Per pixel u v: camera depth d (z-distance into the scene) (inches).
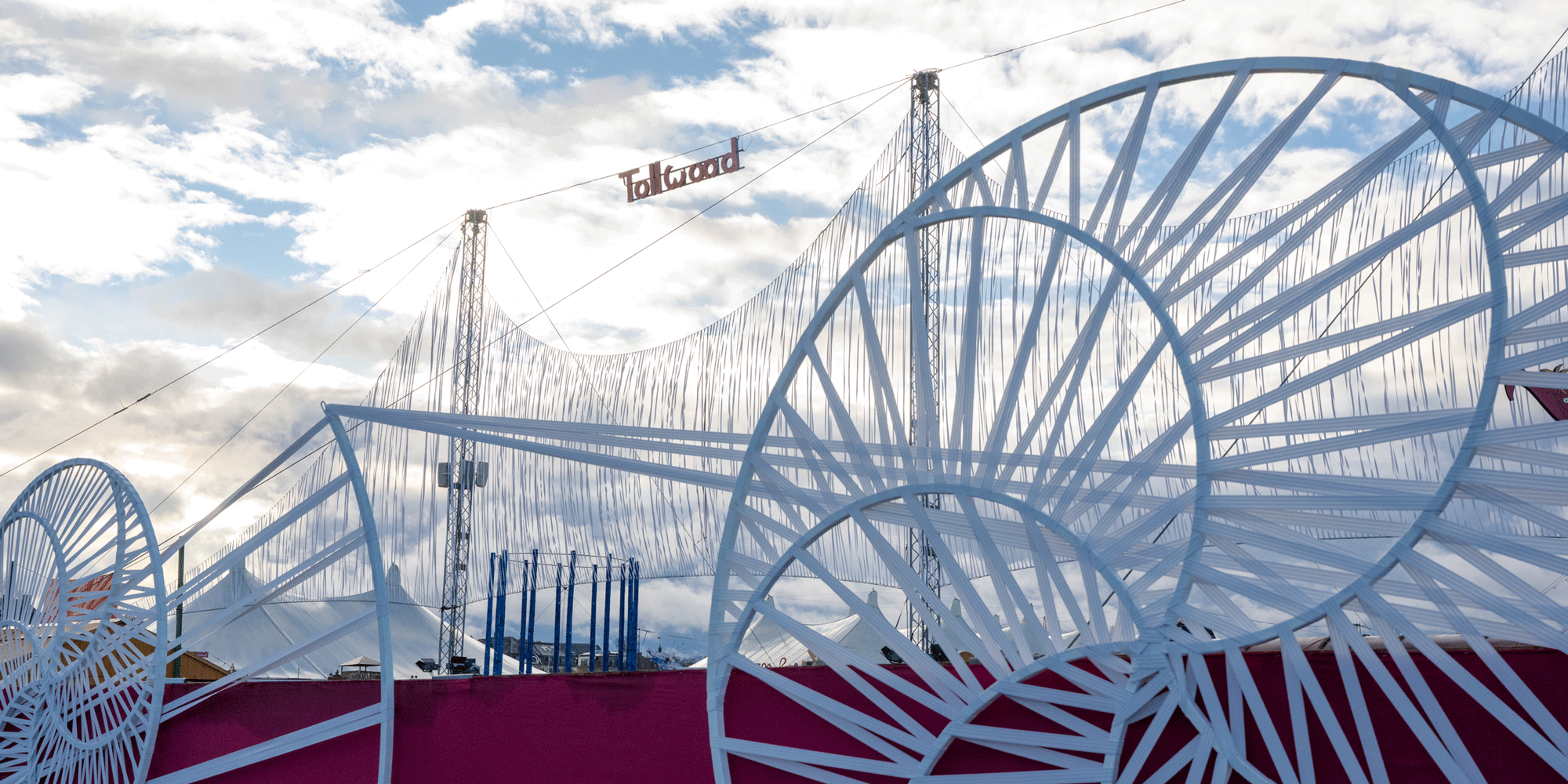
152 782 1097.4
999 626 796.6
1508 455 641.6
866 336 880.9
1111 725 761.6
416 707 1059.9
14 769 1241.4
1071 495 767.1
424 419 1056.8
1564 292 639.8
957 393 829.2
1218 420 733.3
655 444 972.6
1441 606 651.5
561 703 1006.4
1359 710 669.3
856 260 901.2
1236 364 728.3
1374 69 716.7
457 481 1678.2
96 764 1167.0
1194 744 700.0
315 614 1946.4
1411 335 671.1
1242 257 735.7
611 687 988.6
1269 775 728.3
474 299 1881.2
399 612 2031.3
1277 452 708.0
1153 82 797.9
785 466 914.1
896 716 833.5
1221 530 719.1
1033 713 790.5
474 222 2010.3
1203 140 765.9
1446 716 681.6
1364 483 684.1
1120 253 780.6
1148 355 754.8
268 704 1109.1
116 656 1224.2
